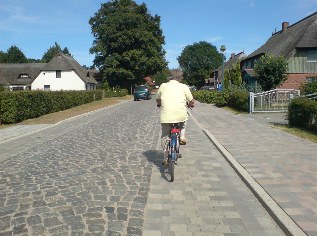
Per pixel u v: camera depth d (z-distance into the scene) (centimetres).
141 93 4675
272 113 2139
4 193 607
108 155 934
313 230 431
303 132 1232
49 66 7019
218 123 1608
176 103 710
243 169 729
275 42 4441
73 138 1258
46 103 2364
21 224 471
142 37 6378
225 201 571
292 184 618
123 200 569
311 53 3641
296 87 3641
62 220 484
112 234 441
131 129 1498
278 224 473
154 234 446
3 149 1067
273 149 934
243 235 446
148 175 726
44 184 661
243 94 2359
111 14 6744
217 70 8288
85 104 3609
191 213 519
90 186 645
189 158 890
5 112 1777
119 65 6550
